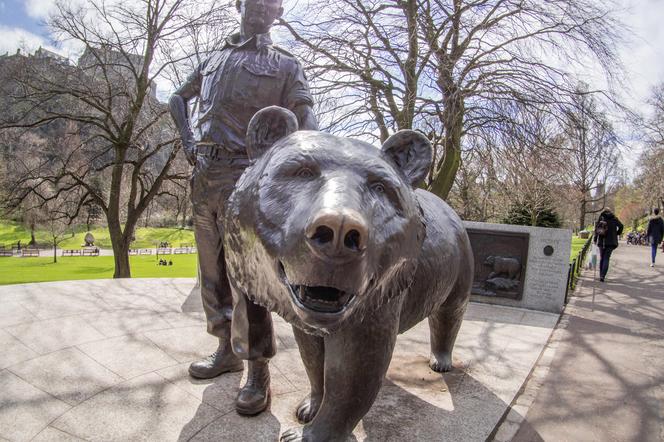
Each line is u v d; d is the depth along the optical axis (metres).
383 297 1.68
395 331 1.97
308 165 1.57
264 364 2.56
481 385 3.16
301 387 2.91
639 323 6.11
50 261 29.20
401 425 2.50
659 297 8.32
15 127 14.28
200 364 2.96
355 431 2.41
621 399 3.43
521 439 2.64
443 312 3.09
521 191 11.50
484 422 2.61
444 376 3.28
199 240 2.82
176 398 2.66
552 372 3.77
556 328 5.46
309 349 2.21
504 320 5.61
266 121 1.85
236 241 1.71
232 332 2.46
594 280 10.63
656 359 4.48
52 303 4.39
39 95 13.63
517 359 3.87
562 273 6.41
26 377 2.81
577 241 34.50
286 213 1.49
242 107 2.48
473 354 3.89
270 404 2.62
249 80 2.47
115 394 2.67
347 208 1.28
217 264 2.88
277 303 1.66
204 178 2.57
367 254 1.39
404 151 1.87
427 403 2.80
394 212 1.59
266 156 1.74
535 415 2.96
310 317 1.41
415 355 3.70
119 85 14.49
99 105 14.02
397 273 1.69
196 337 3.72
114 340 3.54
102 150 15.58
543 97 9.10
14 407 2.45
